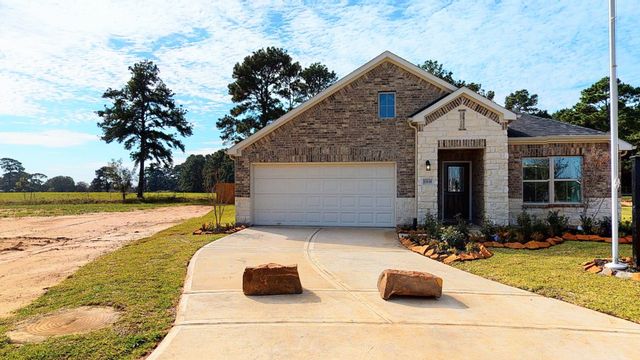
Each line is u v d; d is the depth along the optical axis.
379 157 15.41
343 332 5.14
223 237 13.20
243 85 40.78
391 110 15.51
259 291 6.68
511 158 14.82
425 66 43.78
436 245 10.32
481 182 15.00
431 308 6.07
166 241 12.66
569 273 7.98
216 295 6.68
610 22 8.12
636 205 8.02
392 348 4.68
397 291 6.47
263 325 5.38
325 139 15.71
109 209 31.50
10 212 27.94
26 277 8.62
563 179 14.89
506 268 8.48
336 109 15.66
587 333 5.13
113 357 4.51
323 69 44.47
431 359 4.41
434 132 14.29
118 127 44.12
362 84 15.59
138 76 44.94
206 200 43.59
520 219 12.87
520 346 4.75
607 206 14.41
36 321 5.68
